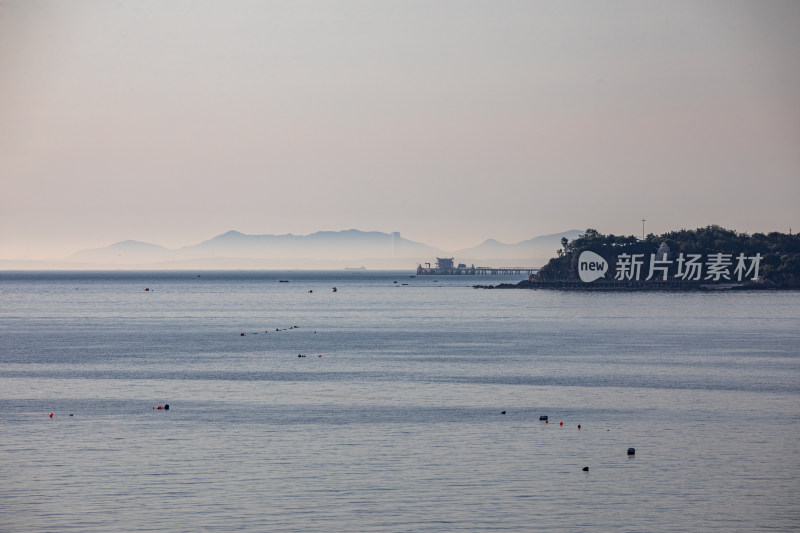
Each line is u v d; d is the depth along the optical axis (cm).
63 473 10762
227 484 10275
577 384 18288
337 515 9206
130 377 19700
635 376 19588
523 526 8881
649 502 9625
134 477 10569
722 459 11419
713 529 8819
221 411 15012
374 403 15838
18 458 11494
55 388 17912
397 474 10700
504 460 11388
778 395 16650
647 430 13262
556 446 12188
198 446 12188
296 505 9512
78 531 8738
